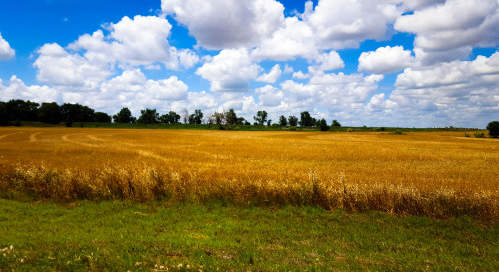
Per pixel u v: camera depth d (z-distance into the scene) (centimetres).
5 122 13125
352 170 2280
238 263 629
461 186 1503
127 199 1253
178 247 716
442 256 752
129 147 4266
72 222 938
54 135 7312
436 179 1775
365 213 1125
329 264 659
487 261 730
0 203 1134
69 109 16625
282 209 1186
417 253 775
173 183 1334
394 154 3725
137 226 919
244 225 977
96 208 1140
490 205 1066
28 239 716
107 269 554
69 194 1273
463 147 5241
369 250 785
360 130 14350
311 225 997
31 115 15512
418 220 1044
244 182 1366
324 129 14312
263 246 771
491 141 7500
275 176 1652
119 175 1385
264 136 8562
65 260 584
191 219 1038
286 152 3800
